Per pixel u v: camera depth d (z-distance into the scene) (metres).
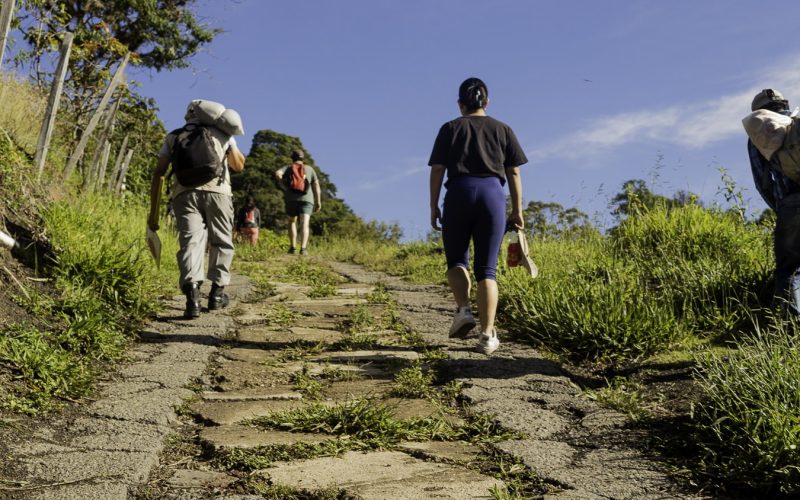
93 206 8.16
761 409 3.30
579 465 3.30
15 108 8.47
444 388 4.55
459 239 5.14
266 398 4.37
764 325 5.30
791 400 3.41
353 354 5.43
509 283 6.88
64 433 3.60
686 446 3.44
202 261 6.56
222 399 4.34
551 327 5.52
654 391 4.29
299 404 4.26
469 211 5.08
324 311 7.22
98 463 3.21
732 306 5.67
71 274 6.02
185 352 5.35
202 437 3.68
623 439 3.63
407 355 5.36
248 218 15.40
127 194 11.70
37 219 6.59
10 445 3.33
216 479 3.16
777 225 5.01
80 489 2.92
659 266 7.02
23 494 2.85
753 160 5.13
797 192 4.94
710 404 3.73
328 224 52.28
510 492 3.01
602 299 5.73
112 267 6.21
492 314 5.12
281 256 13.23
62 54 7.91
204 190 6.58
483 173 5.11
